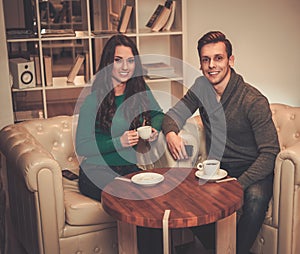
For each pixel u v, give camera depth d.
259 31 4.81
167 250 2.30
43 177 2.71
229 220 2.55
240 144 3.05
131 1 4.32
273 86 4.99
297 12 4.86
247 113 2.97
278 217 2.80
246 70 4.88
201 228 2.97
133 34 4.26
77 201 2.86
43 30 4.22
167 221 2.26
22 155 2.80
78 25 4.31
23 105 4.32
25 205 2.98
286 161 2.72
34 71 4.17
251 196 2.82
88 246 2.88
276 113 3.36
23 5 4.15
